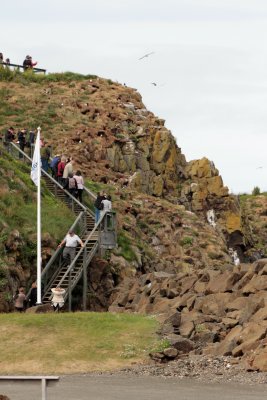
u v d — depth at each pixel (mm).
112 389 28219
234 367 30750
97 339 33531
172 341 32688
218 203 78250
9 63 89125
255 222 89812
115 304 44188
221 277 37906
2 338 33938
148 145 77562
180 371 30609
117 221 60719
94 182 69750
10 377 21125
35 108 80625
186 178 79000
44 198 56344
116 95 85250
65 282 48469
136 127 79188
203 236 67375
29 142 67875
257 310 33844
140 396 27000
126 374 30641
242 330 32906
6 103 80812
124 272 55719
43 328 34625
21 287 46062
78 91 85250
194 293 38750
